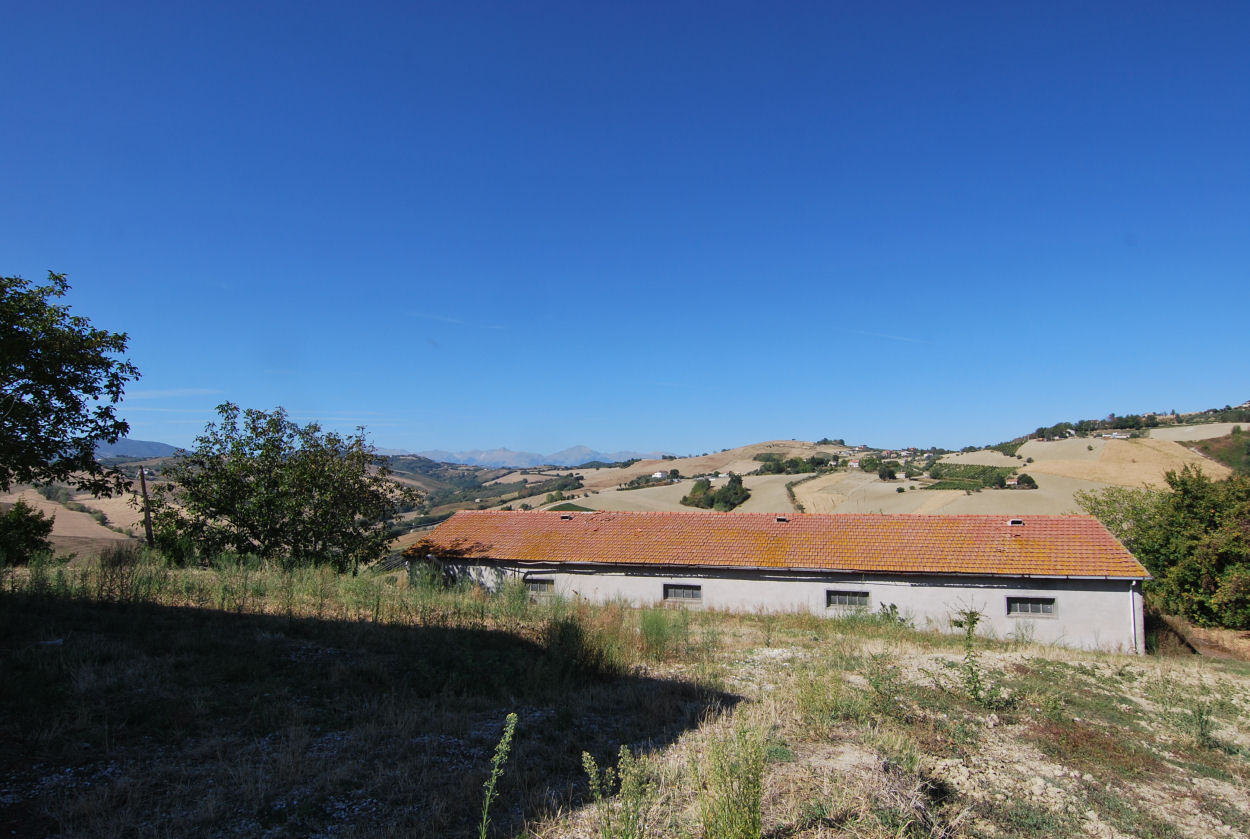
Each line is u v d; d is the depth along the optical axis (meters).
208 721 6.52
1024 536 21.22
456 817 5.12
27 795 4.85
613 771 6.01
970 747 7.61
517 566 23.61
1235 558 22.44
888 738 7.39
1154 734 8.96
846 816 5.36
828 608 20.95
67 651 7.59
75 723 6.01
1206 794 7.03
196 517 21.72
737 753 5.55
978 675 10.55
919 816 5.54
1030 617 19.45
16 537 19.95
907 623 19.62
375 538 24.58
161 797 5.06
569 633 10.46
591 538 24.67
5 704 6.17
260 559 17.56
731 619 19.00
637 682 9.55
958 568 19.89
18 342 11.72
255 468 22.05
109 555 12.59
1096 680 11.56
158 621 9.52
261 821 4.82
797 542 22.66
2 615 8.44
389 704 7.48
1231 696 11.16
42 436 12.52
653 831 5.00
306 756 5.92
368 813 5.08
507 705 8.01
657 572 22.58
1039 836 5.66
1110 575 18.81
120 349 13.94
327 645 9.47
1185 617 23.80
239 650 8.59
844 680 9.95
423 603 13.03
